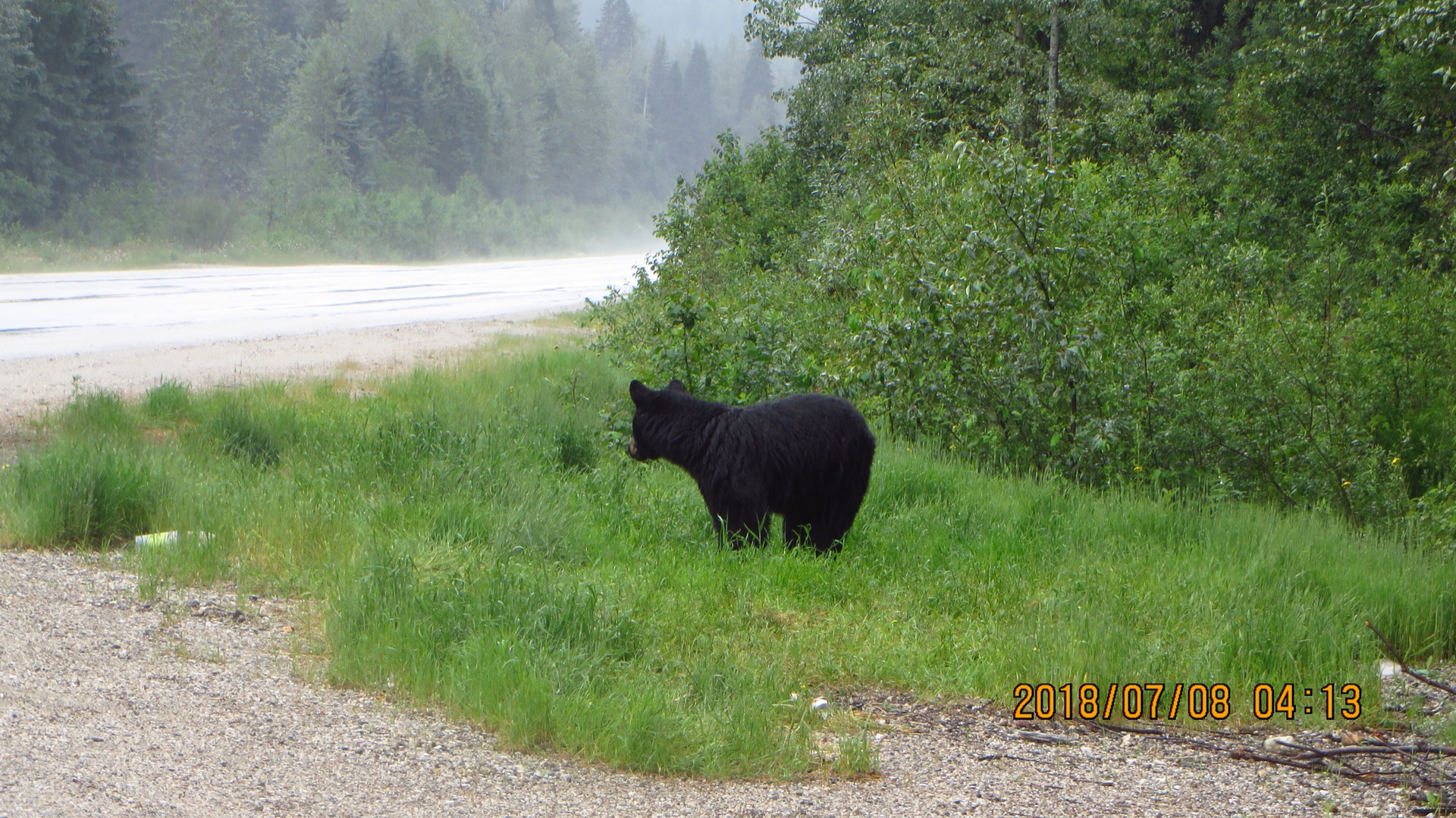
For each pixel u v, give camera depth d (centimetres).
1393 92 3291
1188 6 4781
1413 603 1207
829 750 801
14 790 614
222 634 952
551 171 15875
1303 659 1030
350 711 796
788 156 4400
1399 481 1848
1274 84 3672
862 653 997
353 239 8438
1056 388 1872
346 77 11850
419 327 3588
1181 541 1466
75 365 2431
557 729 760
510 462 1580
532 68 16238
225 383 2295
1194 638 1081
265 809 622
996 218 1903
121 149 8162
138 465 1333
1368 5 2778
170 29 11119
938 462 1798
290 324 3509
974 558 1300
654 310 2502
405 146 11575
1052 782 771
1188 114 4225
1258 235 3366
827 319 2305
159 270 6031
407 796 660
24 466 1323
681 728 773
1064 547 1364
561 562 1210
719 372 1898
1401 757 854
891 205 2217
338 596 1006
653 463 1741
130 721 736
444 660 875
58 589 1030
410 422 1708
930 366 1883
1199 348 2100
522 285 5969
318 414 1958
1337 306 2312
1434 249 2641
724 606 1088
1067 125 3238
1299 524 1595
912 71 3925
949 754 816
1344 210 3366
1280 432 1900
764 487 1238
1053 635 1015
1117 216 2448
